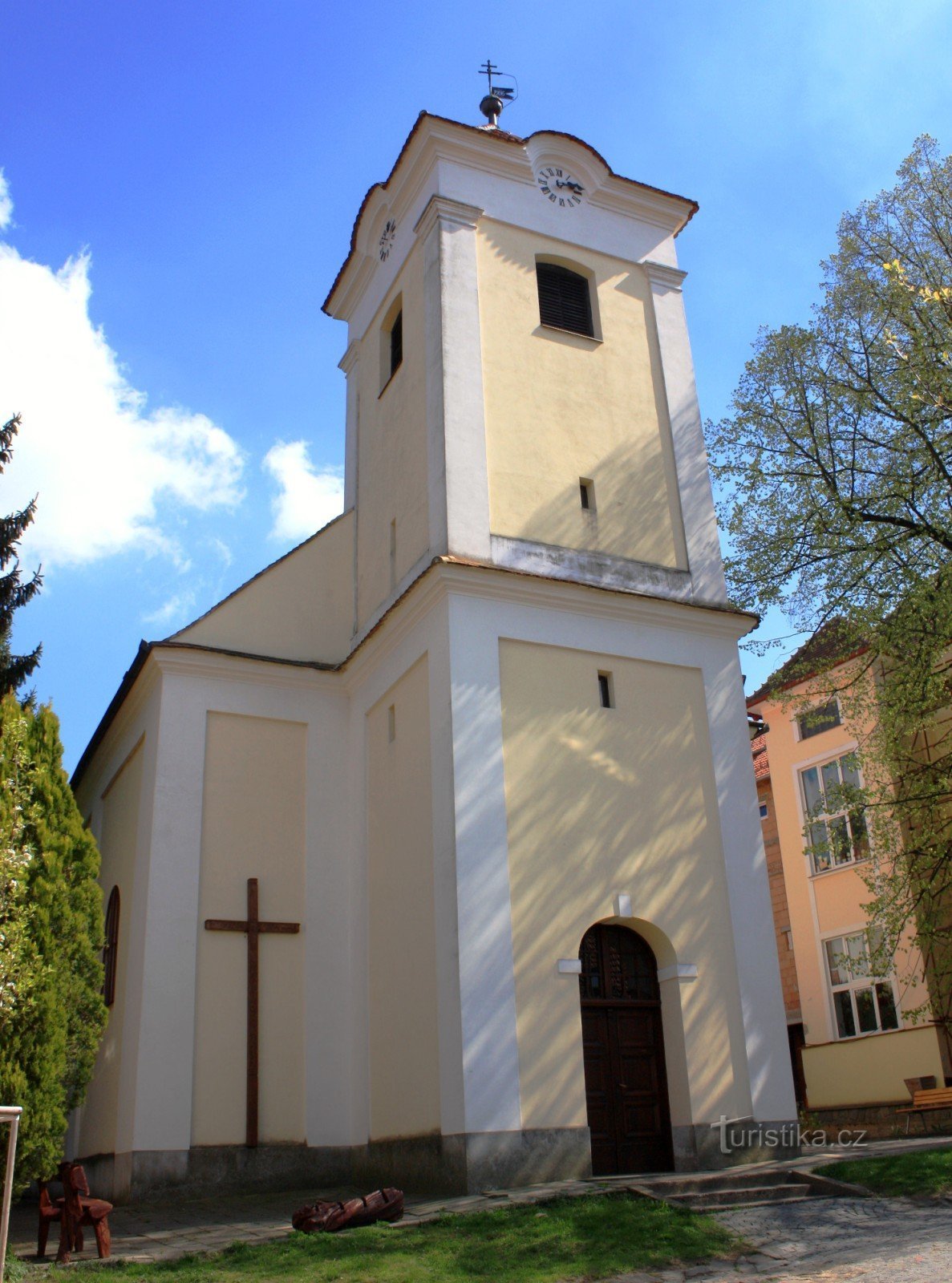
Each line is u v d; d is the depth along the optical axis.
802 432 17.45
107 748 19.53
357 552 18.17
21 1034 10.69
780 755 24.58
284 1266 8.76
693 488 16.88
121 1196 13.77
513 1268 8.42
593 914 13.23
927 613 16.05
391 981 14.08
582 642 14.59
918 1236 8.77
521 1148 11.74
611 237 18.22
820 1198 10.46
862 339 17.19
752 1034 13.59
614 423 16.69
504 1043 12.06
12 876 11.02
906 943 20.42
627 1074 13.09
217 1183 13.91
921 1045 19.72
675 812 14.34
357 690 16.66
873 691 19.34
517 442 15.67
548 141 18.12
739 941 14.00
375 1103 14.09
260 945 15.30
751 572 17.72
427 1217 9.97
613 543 15.77
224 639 16.95
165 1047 14.25
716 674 15.45
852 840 17.44
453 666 13.56
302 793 16.34
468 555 14.50
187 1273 8.80
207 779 15.88
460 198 17.05
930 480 16.34
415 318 16.94
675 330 18.03
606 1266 8.43
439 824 13.21
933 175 17.12
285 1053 14.90
